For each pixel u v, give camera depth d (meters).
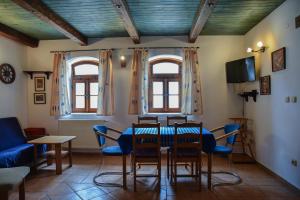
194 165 3.90
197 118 4.98
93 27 4.44
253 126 4.44
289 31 3.14
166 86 5.23
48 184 3.39
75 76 5.35
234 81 4.66
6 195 2.36
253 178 3.55
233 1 3.29
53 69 5.07
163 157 4.78
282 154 3.36
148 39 5.04
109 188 3.24
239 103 4.96
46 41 5.24
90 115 5.19
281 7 3.37
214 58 4.98
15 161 3.58
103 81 4.95
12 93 4.77
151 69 5.25
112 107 4.96
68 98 5.14
